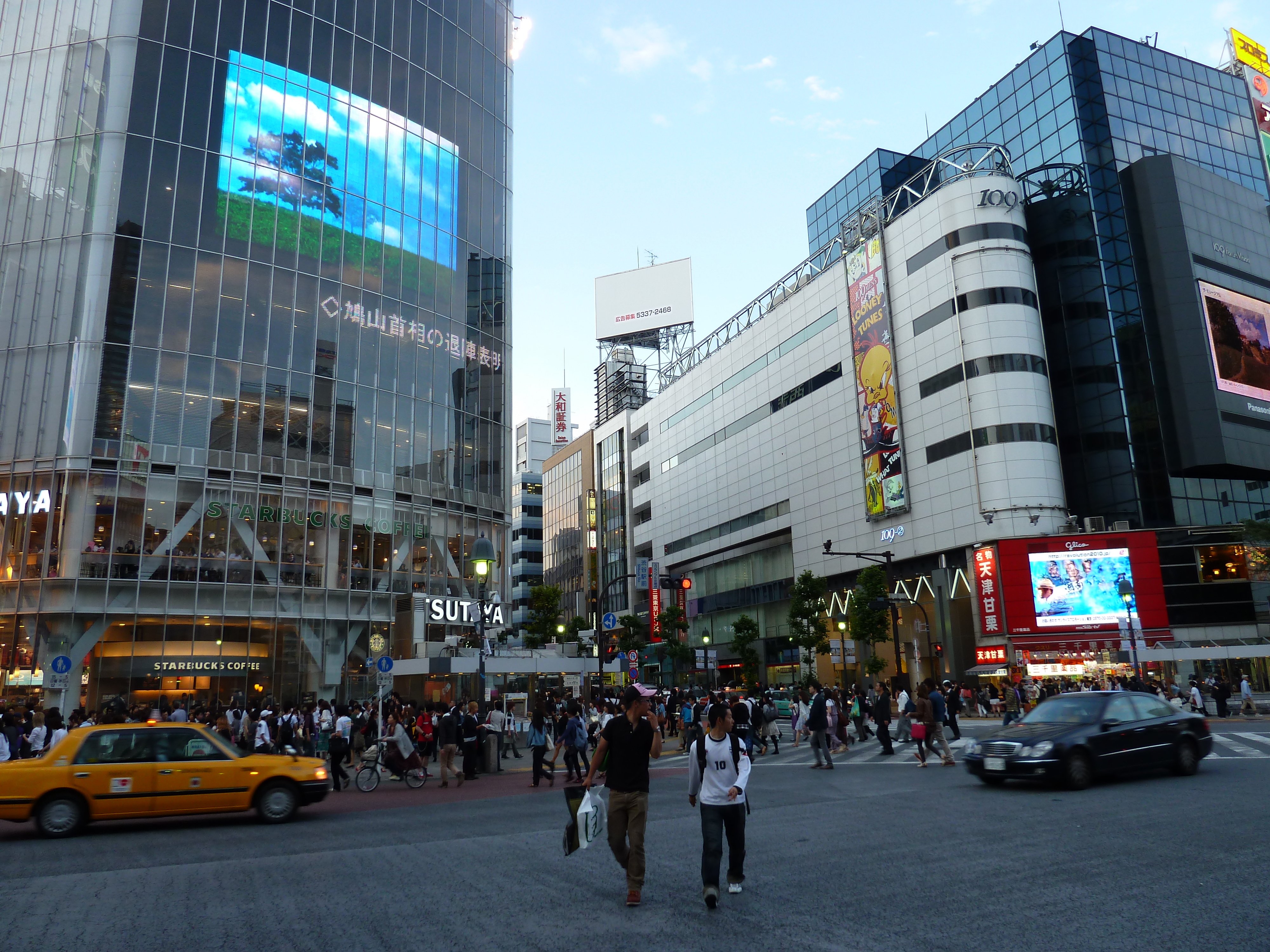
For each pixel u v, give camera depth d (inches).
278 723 898.1
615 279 3710.6
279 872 360.8
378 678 1472.7
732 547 2942.9
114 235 1440.7
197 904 302.2
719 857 284.2
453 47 1966.0
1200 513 2047.2
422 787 790.5
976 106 2674.7
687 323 3548.2
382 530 1643.7
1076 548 1861.5
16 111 1512.1
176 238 1489.9
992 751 583.5
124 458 1393.9
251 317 1544.0
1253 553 1962.4
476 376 1878.7
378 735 1016.9
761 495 2795.3
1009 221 2027.6
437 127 1894.7
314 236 1643.7
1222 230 2234.3
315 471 1576.0
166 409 1440.7
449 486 1772.9
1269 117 2625.5
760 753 1029.8
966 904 276.5
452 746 791.1
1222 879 299.1
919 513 2107.5
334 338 1638.8
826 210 3272.6
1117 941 233.8
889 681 2223.2
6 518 1352.1
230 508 1475.1
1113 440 2091.5
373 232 1734.7
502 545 1863.9
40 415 1382.9
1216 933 237.8
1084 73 2325.3
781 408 2721.5
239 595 1461.6
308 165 1657.2
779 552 2755.9
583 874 344.5
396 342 1732.3
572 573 4092.0
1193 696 1358.3
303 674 1502.2
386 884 330.6
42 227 1454.2
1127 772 601.0
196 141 1534.2
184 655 1397.6
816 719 813.9
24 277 1435.8
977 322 1983.3
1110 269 2178.9
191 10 1568.7
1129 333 2138.3
